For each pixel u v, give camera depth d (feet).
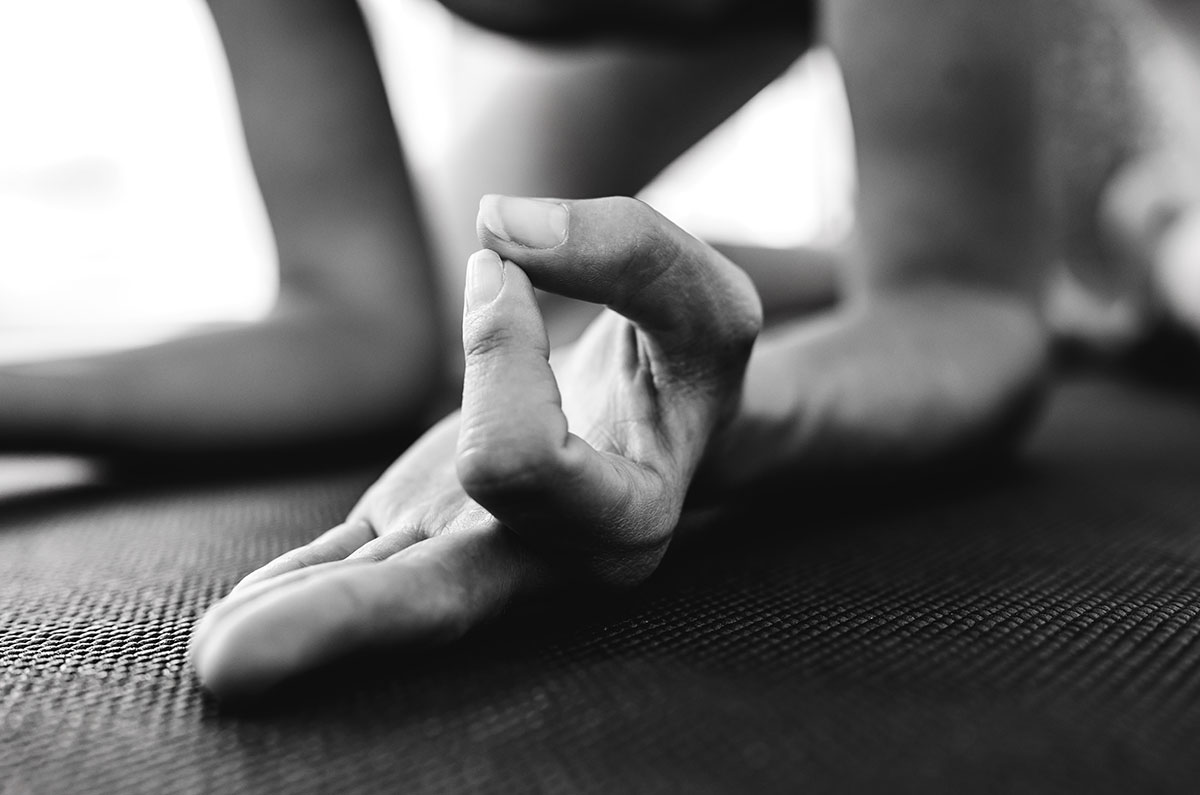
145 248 4.18
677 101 2.33
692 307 0.97
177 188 4.21
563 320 2.21
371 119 1.83
